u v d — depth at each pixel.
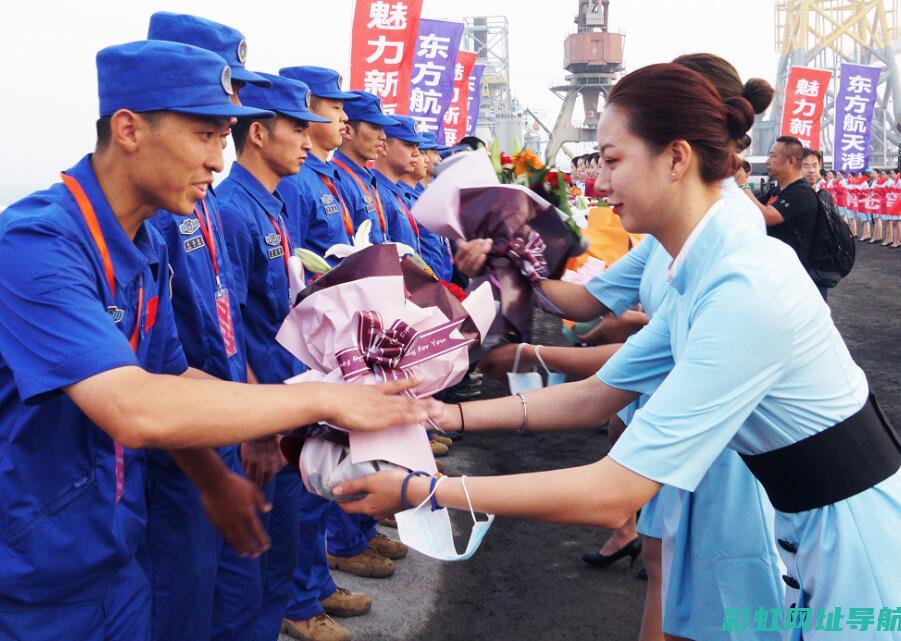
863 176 20.98
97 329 1.42
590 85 49.38
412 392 1.64
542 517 1.42
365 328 1.59
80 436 1.58
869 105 20.39
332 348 1.64
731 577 1.98
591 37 48.81
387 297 1.63
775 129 43.03
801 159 5.07
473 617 3.30
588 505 1.40
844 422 1.47
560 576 3.69
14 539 1.56
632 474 1.40
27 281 1.44
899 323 9.70
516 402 1.88
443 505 1.47
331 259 3.69
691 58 1.99
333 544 3.65
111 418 1.38
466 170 2.26
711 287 1.44
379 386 1.53
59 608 1.62
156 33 2.39
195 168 1.61
